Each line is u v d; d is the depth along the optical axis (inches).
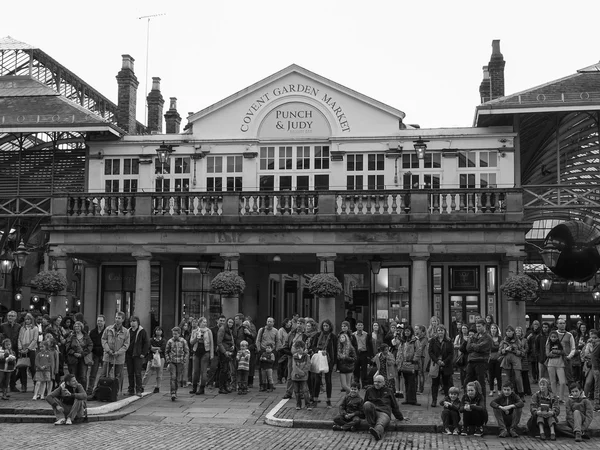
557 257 1099.9
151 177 1191.6
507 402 588.7
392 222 1024.2
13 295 1238.9
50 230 1078.4
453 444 551.2
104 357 727.1
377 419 588.1
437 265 1128.8
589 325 1781.5
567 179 1521.9
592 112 1106.1
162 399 730.2
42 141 1364.4
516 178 1132.5
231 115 1191.6
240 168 1181.1
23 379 749.9
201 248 1056.2
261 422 628.7
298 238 1043.9
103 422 622.2
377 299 1143.6
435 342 690.8
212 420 633.0
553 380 714.8
